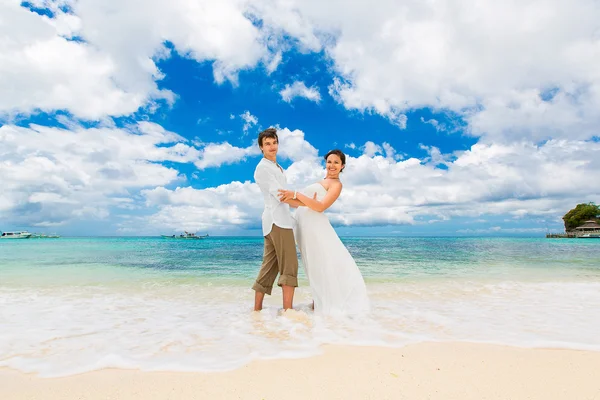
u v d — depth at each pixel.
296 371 2.14
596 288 5.51
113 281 6.48
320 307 3.98
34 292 5.38
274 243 4.00
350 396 1.80
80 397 1.82
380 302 4.47
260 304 4.11
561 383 1.96
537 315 3.68
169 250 16.80
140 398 1.80
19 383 2.01
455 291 5.26
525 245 23.44
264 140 4.13
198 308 4.25
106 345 2.72
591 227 71.06
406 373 2.10
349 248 18.78
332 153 4.31
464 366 2.21
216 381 2.00
